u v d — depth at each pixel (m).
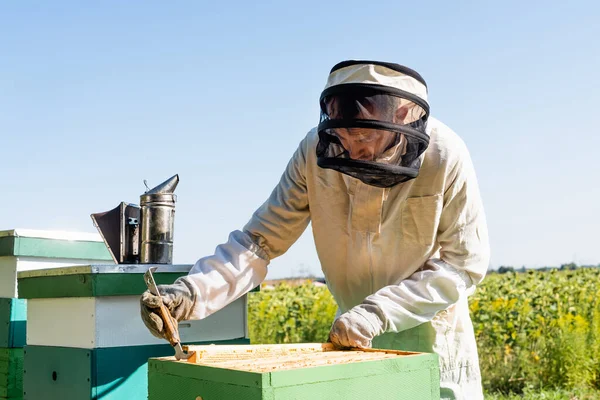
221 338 2.90
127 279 2.60
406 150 2.29
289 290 10.99
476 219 2.65
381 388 1.86
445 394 2.69
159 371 1.91
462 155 2.61
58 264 3.78
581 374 6.48
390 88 2.21
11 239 3.57
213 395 1.72
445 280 2.53
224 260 2.65
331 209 2.75
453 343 2.74
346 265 2.85
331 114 2.29
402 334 2.77
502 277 10.49
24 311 3.55
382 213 2.64
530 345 7.12
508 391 6.58
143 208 3.10
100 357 2.53
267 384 1.59
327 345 2.26
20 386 3.48
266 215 2.84
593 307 7.69
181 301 2.42
